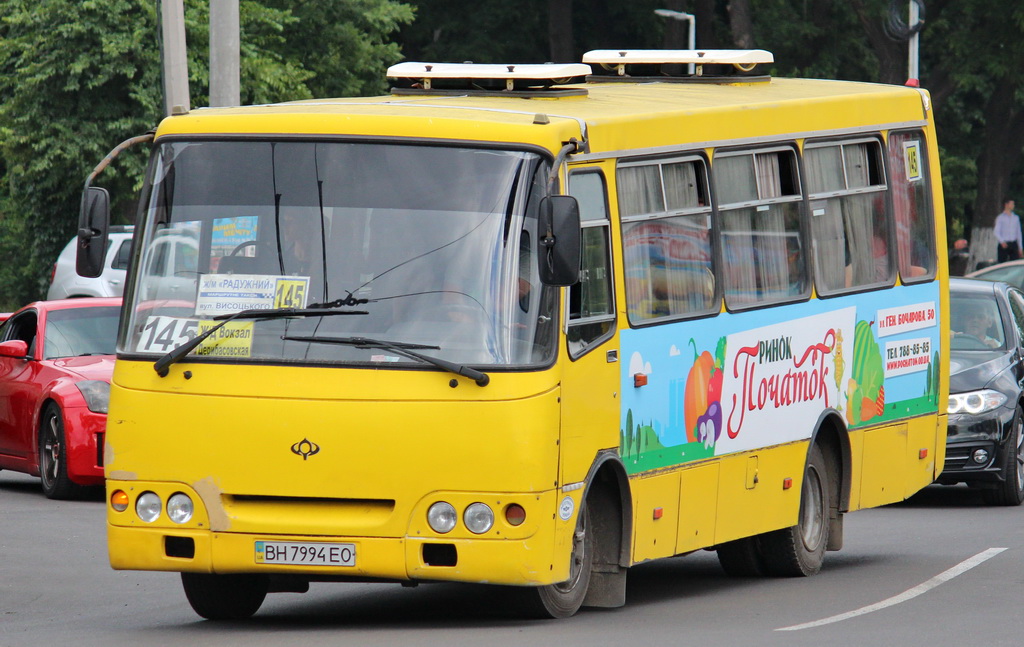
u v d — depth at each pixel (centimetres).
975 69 11862
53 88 10475
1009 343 5078
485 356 2556
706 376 3141
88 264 2742
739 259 3294
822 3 13850
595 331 2761
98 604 3183
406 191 2639
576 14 14925
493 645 2505
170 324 2662
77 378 4725
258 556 2594
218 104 5447
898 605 3080
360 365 2567
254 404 2586
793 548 3534
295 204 2661
